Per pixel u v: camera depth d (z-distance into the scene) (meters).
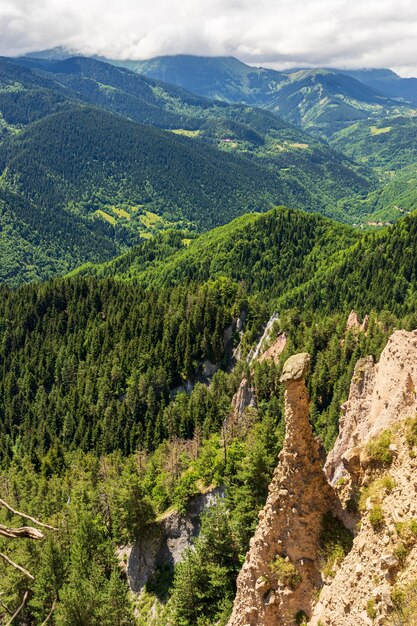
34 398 177.88
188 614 52.50
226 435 77.81
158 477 81.31
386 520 20.53
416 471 20.39
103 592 56.53
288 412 24.28
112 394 151.50
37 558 63.00
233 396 110.81
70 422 150.12
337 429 83.75
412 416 22.69
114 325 183.00
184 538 67.12
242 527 53.28
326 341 126.94
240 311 149.25
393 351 28.61
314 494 24.02
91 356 176.38
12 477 105.69
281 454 24.86
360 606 19.94
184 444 98.88
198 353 144.00
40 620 56.50
